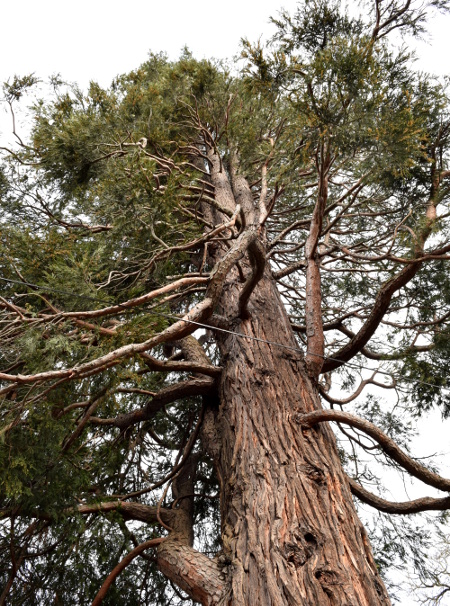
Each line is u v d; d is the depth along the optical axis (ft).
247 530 15.07
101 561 23.75
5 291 18.62
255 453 17.16
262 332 20.95
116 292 17.89
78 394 16.84
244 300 20.24
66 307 15.60
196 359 23.57
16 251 16.84
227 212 18.92
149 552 25.54
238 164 26.78
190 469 25.88
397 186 20.17
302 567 13.82
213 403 22.17
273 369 19.69
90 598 23.12
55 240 17.03
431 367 22.52
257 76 19.79
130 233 17.17
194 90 27.96
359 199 26.14
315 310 20.86
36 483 18.38
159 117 25.29
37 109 24.57
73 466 19.80
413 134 16.53
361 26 19.53
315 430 17.99
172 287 16.12
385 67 17.79
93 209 24.20
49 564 22.31
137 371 19.10
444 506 17.76
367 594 13.64
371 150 16.94
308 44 19.70
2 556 21.86
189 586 15.94
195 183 28.84
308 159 17.70
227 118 26.12
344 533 14.99
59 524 20.35
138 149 16.61
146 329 15.08
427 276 25.08
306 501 15.47
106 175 21.54
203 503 28.50
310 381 19.85
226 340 21.50
